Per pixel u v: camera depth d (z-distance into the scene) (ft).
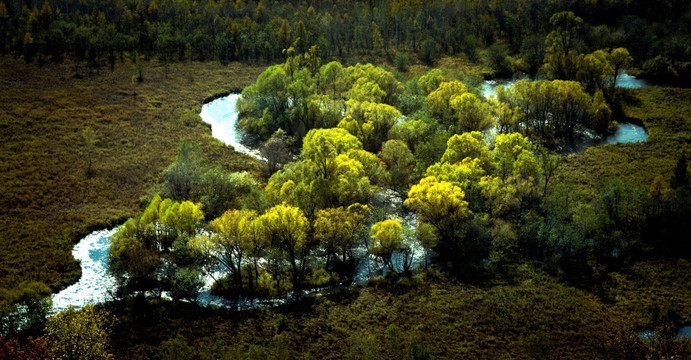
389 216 338.75
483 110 431.02
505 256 296.71
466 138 352.49
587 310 252.21
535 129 474.08
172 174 355.97
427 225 297.12
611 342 226.99
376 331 239.71
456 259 296.92
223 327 243.60
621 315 248.11
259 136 477.36
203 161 414.62
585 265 286.66
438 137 388.98
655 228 309.22
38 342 203.41
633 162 402.93
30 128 451.94
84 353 204.95
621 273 280.31
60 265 291.38
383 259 292.20
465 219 299.17
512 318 247.50
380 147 422.00
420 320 247.09
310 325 244.42
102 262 299.99
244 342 233.96
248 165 415.64
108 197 364.38
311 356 224.33
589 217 296.92
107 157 419.74
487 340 233.76
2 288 263.29
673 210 310.45
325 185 312.71
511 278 278.26
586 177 381.40
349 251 300.40
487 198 313.94
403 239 291.58
